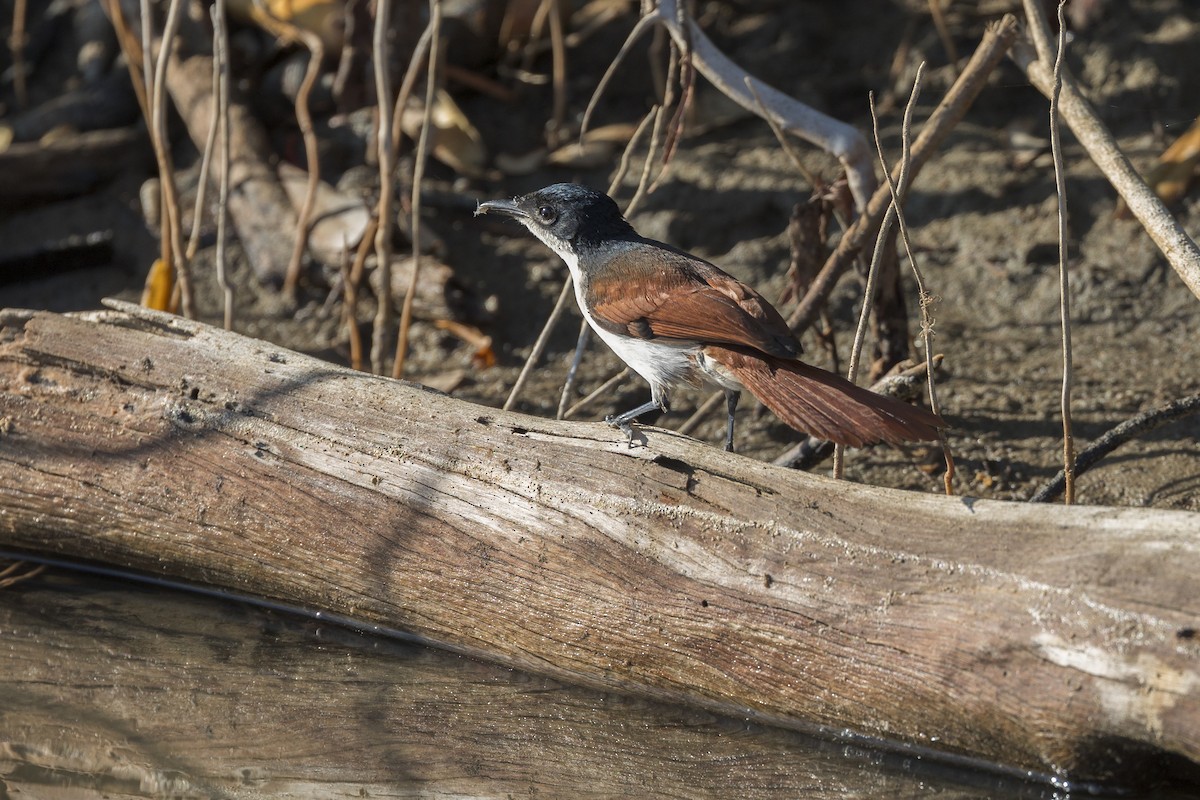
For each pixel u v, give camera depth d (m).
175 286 14.61
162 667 10.45
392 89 16.36
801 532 8.44
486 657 10.20
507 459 9.38
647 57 17.62
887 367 12.61
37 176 16.59
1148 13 16.66
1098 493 11.80
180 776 9.10
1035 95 16.47
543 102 17.47
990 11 17.42
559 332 14.80
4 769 9.15
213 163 16.09
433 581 9.77
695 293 9.78
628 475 8.97
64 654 10.60
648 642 9.02
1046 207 15.26
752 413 13.44
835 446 10.32
